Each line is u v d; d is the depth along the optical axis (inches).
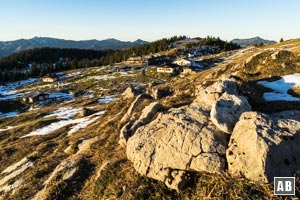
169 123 849.5
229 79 1118.4
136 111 1517.0
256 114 699.4
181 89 1893.5
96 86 5713.6
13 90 6683.1
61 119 2428.6
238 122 723.4
